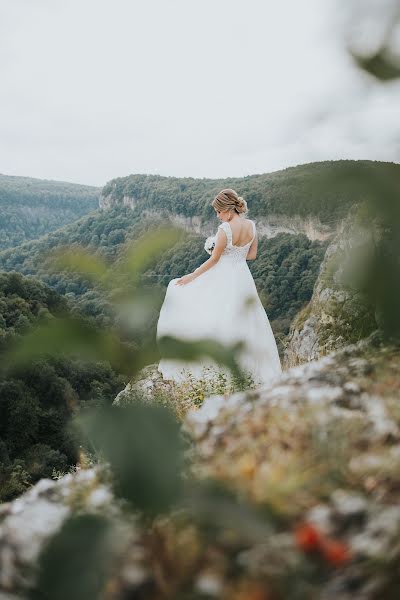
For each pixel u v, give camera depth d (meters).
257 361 5.32
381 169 0.65
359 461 1.52
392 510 1.25
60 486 1.82
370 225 0.68
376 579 1.05
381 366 2.03
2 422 34.84
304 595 1.06
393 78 0.65
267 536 0.90
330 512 1.30
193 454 1.72
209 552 1.21
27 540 1.50
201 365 0.75
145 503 0.75
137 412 0.73
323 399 1.98
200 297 5.84
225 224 5.93
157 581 1.20
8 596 1.31
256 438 1.81
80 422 0.67
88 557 0.85
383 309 0.74
